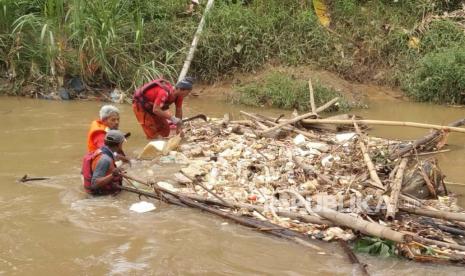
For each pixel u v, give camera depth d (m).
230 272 4.66
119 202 6.04
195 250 5.01
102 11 11.66
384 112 11.02
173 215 5.71
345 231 5.28
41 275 4.56
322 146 7.75
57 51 11.49
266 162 7.18
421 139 8.18
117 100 11.40
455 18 13.79
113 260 4.81
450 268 4.76
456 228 5.38
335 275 4.63
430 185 6.29
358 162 7.04
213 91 12.34
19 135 8.56
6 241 5.12
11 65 11.58
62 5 11.69
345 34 13.52
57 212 5.75
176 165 7.27
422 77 12.16
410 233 5.09
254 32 12.96
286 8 13.82
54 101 11.17
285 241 5.19
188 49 12.65
